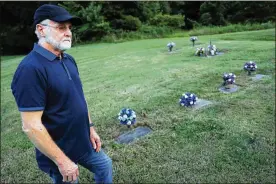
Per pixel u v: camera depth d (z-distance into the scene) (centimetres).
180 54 813
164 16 1752
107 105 452
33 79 141
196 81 516
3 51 1888
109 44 1404
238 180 244
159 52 902
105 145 321
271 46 754
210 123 342
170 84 518
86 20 1617
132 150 304
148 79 576
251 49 744
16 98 143
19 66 144
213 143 302
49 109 153
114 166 280
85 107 170
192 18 2023
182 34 1501
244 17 1741
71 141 166
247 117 352
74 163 158
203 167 265
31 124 141
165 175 260
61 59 160
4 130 410
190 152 290
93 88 567
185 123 350
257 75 513
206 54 749
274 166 257
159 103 428
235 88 458
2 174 288
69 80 157
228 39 1038
